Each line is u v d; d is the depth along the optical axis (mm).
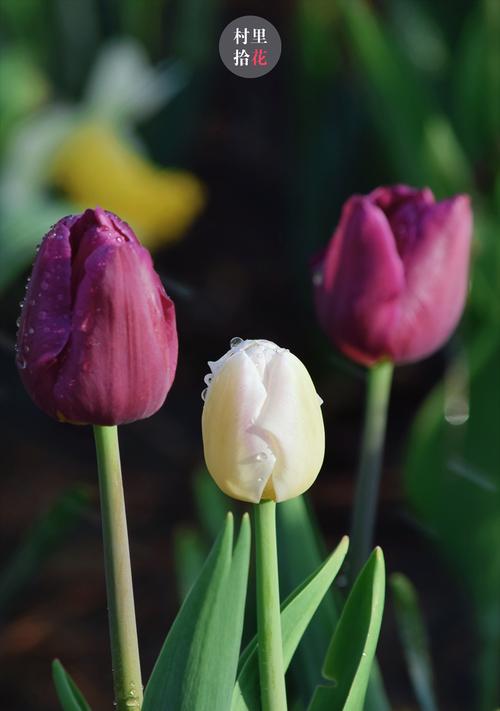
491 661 1244
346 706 665
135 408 632
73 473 2059
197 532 1858
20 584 1129
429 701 874
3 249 1708
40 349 627
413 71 1506
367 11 1488
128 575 645
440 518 1253
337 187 2197
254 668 664
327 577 664
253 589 781
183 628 639
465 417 1251
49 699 1508
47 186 2059
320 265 819
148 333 625
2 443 2135
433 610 1688
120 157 2100
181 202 2180
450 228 786
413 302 787
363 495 817
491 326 1273
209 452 614
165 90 2195
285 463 608
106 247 620
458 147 1690
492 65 1604
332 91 2156
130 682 646
